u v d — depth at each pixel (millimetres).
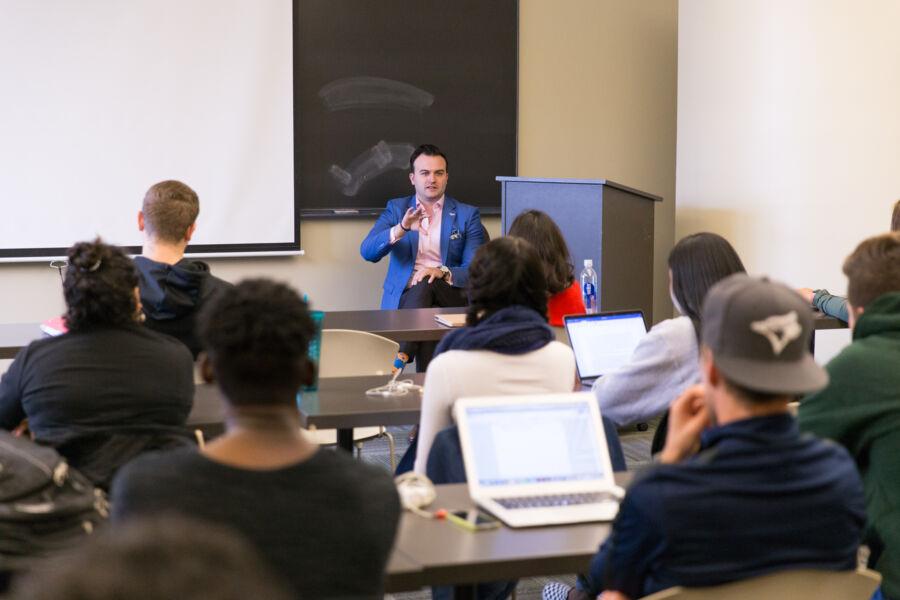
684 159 6664
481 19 6574
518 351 2695
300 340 1607
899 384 2186
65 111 5863
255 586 597
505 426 2324
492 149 6668
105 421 2484
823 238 5695
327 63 6320
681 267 3084
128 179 5992
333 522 1524
